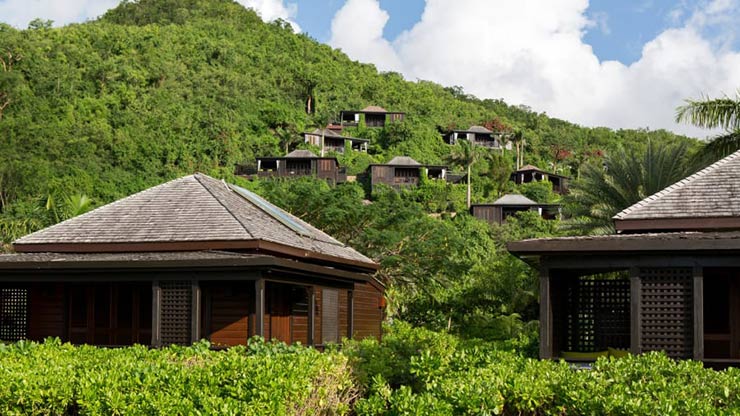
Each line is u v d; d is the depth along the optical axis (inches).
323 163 3718.0
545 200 3740.2
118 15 5856.3
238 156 3821.4
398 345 530.6
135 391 354.3
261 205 928.9
